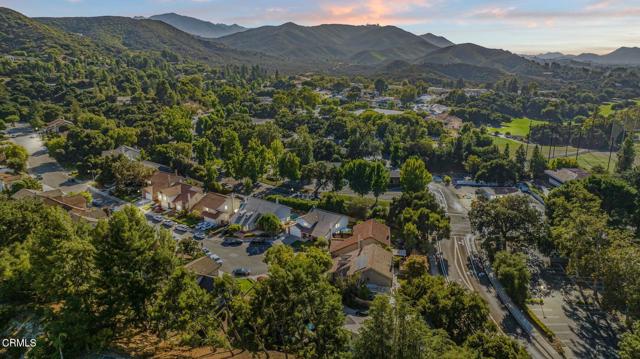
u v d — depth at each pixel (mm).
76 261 43562
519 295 71625
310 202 114188
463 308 57656
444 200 127000
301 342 43781
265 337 47250
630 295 62250
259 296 45094
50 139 159000
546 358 60062
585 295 75938
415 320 37469
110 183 130000
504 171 140250
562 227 83688
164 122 178625
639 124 188750
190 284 43844
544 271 84750
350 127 184375
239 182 136500
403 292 69312
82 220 58688
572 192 102188
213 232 98500
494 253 86375
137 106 199250
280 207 103500
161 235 56406
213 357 44750
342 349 42656
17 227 59875
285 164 129875
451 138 177500
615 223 95062
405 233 87562
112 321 43188
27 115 187125
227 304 48406
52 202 93812
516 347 50688
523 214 87688
